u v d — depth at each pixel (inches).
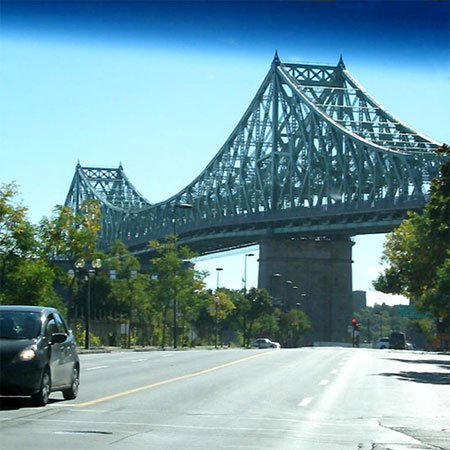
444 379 1509.6
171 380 1230.9
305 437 663.8
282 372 1514.5
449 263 2847.0
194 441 625.0
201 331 5546.3
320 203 5620.1
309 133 5748.0
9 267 2583.7
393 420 802.2
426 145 5428.2
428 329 5841.5
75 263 2915.8
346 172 5467.5
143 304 4033.0
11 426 675.4
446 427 761.0
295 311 6166.3
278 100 6161.4
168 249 3986.2
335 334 6289.4
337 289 6328.7
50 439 613.6
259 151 6240.2
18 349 780.6
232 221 6215.6
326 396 1046.4
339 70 6446.9
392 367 1887.3
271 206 6072.8
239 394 1033.5
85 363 1672.0
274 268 6220.5
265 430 700.0
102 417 754.2
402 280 3553.2
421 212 4685.0
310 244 6333.7
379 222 5098.4
